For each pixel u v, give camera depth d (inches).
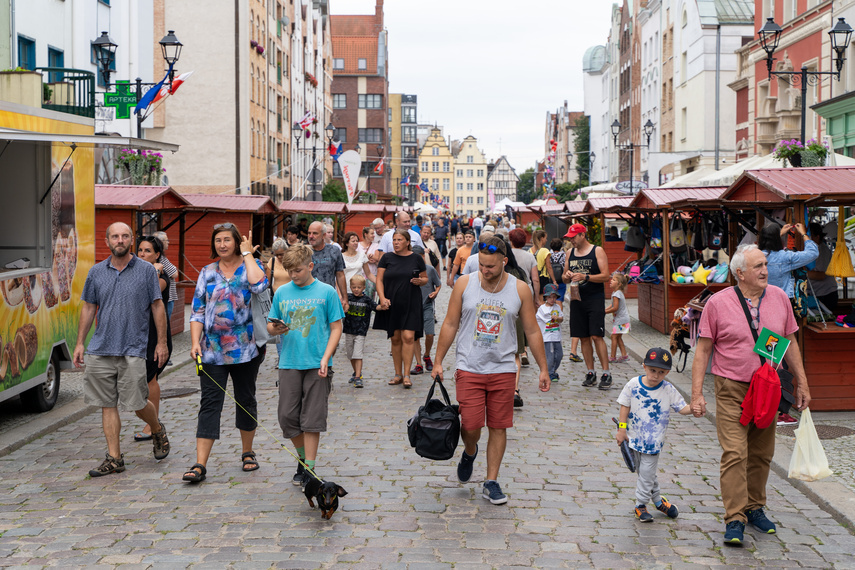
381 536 248.1
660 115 2214.6
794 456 267.9
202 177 1866.4
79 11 1107.3
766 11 1354.6
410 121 6358.3
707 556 235.8
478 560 230.4
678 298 692.1
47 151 423.8
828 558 234.8
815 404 408.8
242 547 238.8
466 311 278.5
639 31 2539.4
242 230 912.3
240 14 1893.5
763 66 1360.7
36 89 558.9
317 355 291.1
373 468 318.7
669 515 267.0
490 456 281.1
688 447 354.6
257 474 310.8
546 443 359.9
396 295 482.6
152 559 230.1
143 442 358.6
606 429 386.3
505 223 1664.6
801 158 722.8
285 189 2532.0
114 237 311.1
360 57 4379.9
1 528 253.8
